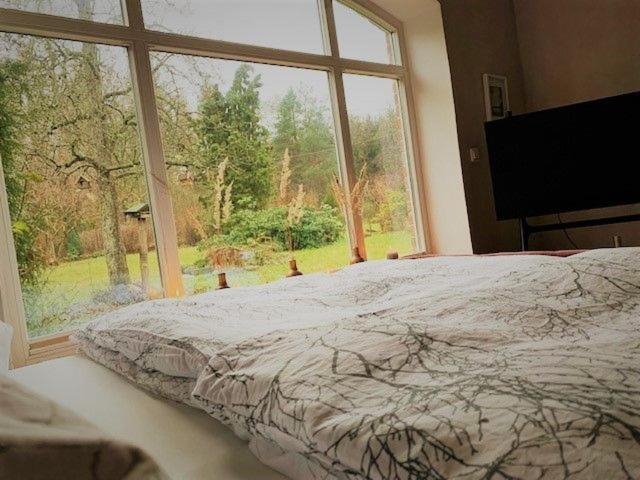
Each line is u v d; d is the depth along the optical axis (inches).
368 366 29.4
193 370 39.5
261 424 29.0
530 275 50.0
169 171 92.4
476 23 145.9
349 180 124.6
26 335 72.1
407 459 21.1
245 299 61.9
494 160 133.8
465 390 24.3
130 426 38.2
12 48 75.5
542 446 19.0
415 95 142.6
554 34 153.6
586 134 126.1
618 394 21.3
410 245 141.9
